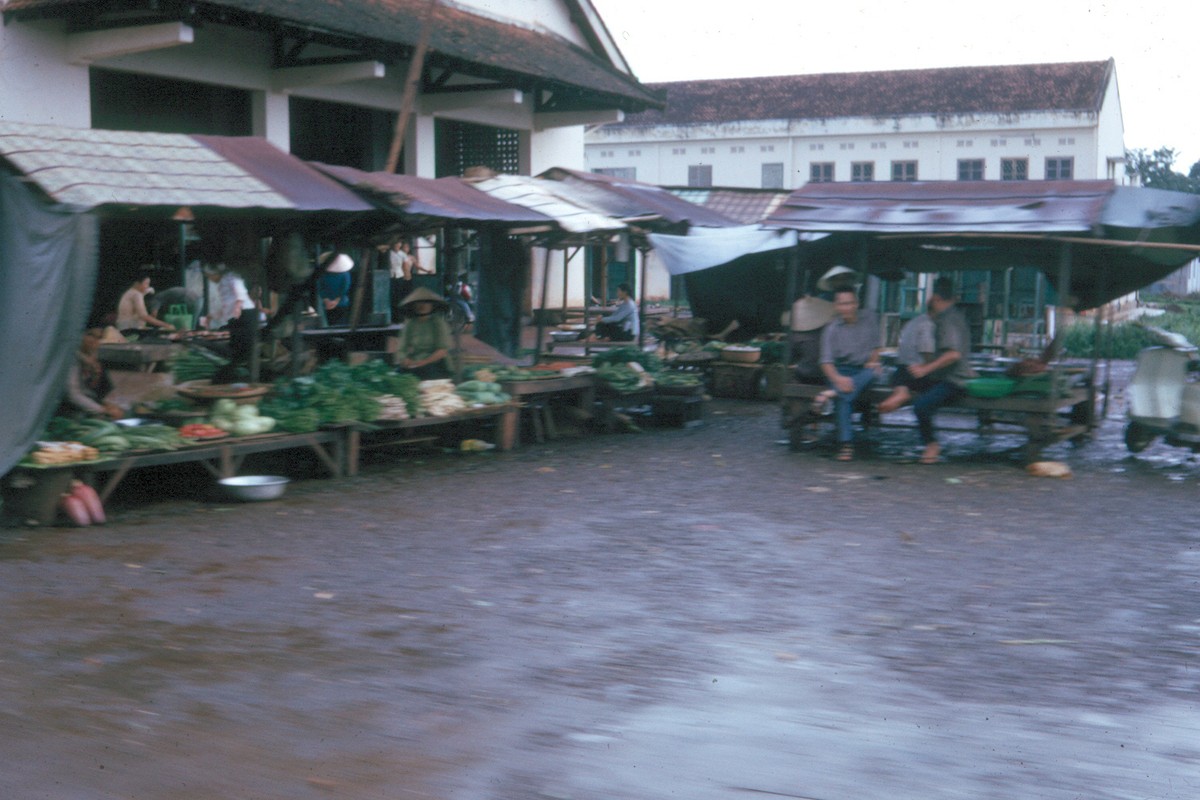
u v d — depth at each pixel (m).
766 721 4.33
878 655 5.14
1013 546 7.29
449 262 11.75
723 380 16.20
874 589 6.26
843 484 9.53
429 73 19.59
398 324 16.59
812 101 43.12
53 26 13.89
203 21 13.66
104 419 8.88
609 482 9.63
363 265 13.70
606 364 13.15
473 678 4.80
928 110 41.12
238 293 15.64
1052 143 39.78
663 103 23.03
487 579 6.44
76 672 4.84
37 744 4.06
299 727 4.23
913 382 10.68
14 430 7.75
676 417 13.37
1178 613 5.82
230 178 9.20
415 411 10.39
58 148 8.44
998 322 23.86
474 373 11.75
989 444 11.93
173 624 5.54
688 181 43.44
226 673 4.84
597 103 21.73
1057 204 11.03
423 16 18.16
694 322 18.73
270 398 9.87
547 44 21.91
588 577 6.50
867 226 10.93
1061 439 10.85
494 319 13.28
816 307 11.43
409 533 7.63
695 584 6.36
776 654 5.14
